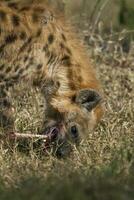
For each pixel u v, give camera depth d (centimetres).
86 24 2030
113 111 1650
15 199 1012
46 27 1503
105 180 1083
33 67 1501
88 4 2233
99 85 1550
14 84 1516
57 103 1500
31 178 1140
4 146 1468
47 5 1541
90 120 1494
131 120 1614
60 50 1509
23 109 1606
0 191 1092
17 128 1549
